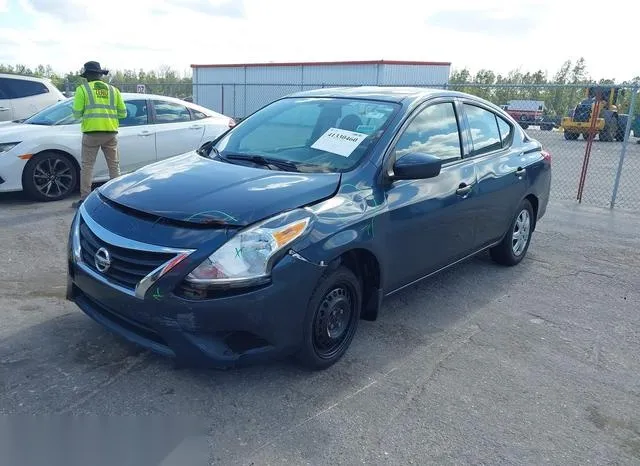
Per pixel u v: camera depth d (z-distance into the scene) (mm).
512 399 3328
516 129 5688
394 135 3908
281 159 3910
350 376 3461
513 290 5105
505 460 2789
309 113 4391
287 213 3127
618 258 6215
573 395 3414
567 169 15109
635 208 9250
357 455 2760
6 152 7328
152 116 8742
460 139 4645
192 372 3377
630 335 4293
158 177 3604
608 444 2965
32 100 11477
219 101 32312
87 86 7121
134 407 3033
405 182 3916
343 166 3707
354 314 3639
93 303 3434
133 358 3498
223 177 3529
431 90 4676
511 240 5516
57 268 5078
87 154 7324
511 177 5156
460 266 5691
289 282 3039
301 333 3197
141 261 2986
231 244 2930
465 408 3205
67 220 6738
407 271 4020
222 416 3002
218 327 2932
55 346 3600
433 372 3578
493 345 4004
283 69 29641
